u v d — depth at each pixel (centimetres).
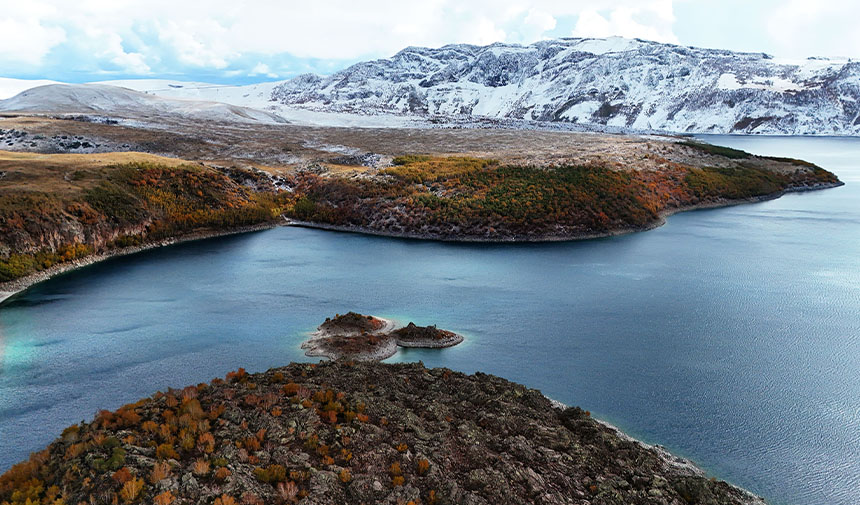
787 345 4666
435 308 5728
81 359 4338
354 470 2366
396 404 3175
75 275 6938
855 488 2744
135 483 2005
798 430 3297
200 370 4144
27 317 5359
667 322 5256
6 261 6412
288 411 2823
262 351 4531
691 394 3769
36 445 3097
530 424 3088
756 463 2959
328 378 3531
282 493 2119
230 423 2647
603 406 3606
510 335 4944
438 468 2453
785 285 6512
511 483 2430
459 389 3581
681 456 3023
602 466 2756
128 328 5072
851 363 4278
